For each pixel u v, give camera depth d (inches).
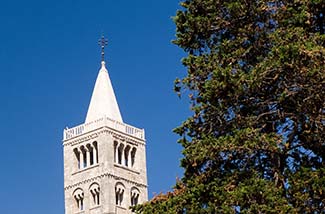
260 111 2295.8
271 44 2326.5
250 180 2156.7
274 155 2217.0
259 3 2353.6
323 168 2108.8
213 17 2416.3
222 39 2449.6
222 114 2299.5
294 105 2209.6
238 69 2299.5
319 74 2116.1
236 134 2198.6
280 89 2225.6
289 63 2153.1
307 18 2257.6
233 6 2356.1
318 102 2156.7
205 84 2303.2
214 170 2271.2
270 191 2092.8
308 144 2228.1
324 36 2206.0
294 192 2112.5
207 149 2231.8
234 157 2263.8
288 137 2250.2
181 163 2299.5
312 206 2095.2
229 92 2263.8
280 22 2317.9
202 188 2207.2
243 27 2379.4
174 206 2233.0
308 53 2132.1
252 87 2229.3
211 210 2143.2
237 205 2124.8
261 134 2191.2
